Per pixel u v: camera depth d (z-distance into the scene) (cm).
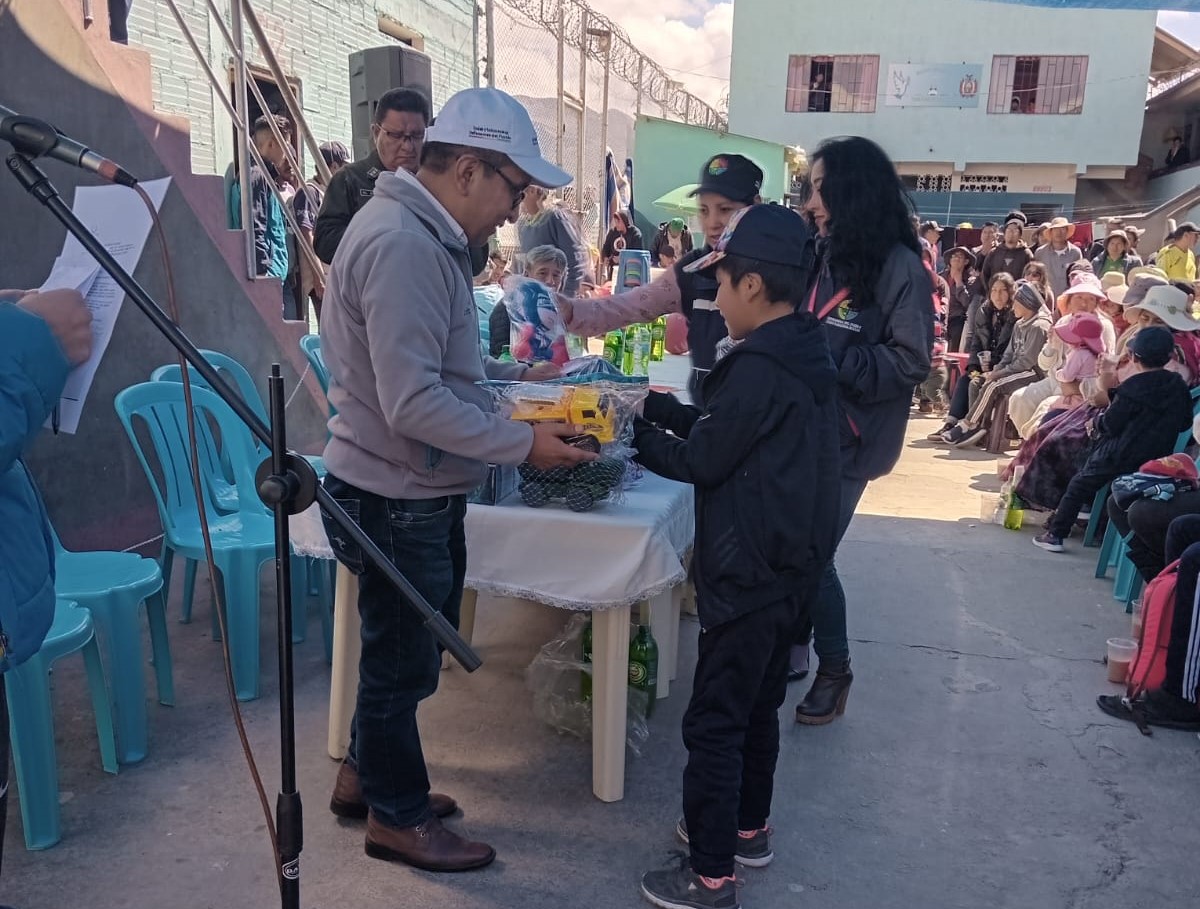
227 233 447
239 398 155
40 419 143
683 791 235
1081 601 428
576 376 231
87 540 389
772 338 202
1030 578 456
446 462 206
